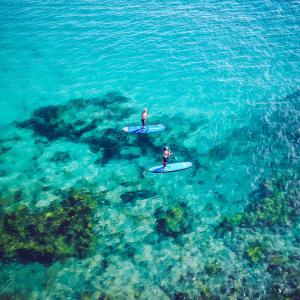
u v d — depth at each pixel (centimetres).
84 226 2056
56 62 3294
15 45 3450
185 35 3575
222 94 2991
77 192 2256
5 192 2228
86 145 2589
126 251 1955
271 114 2800
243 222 2105
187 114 2841
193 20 3778
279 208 2159
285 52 3366
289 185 2286
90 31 3616
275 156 2488
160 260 1920
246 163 2456
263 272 1856
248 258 1922
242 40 3512
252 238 2019
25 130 2692
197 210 2184
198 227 2089
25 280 1802
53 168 2414
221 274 1856
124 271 1866
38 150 2538
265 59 3297
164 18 3806
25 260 1878
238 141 2611
